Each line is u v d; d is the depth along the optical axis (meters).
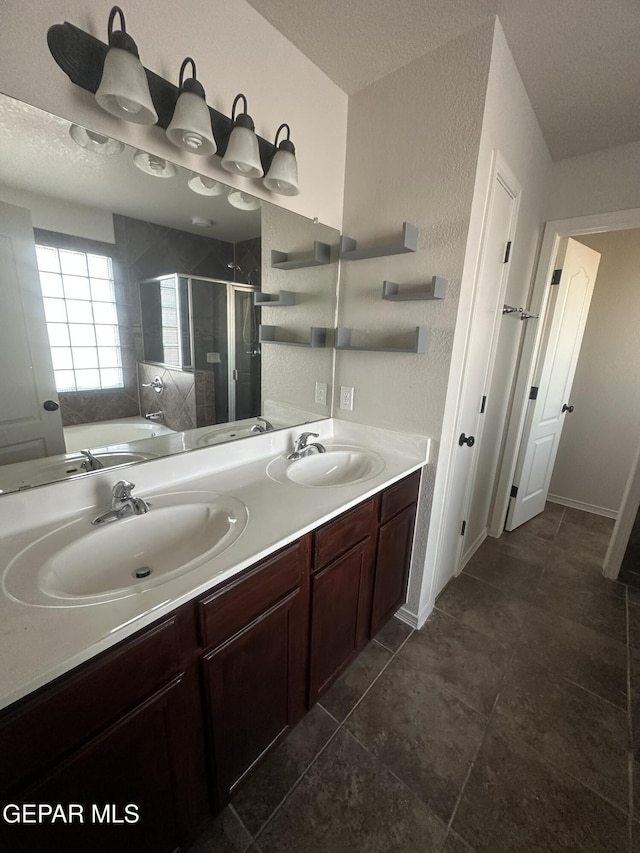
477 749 1.20
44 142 0.85
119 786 0.69
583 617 1.83
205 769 0.89
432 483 1.57
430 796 1.07
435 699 1.38
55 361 0.97
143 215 1.07
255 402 1.53
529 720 1.30
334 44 1.28
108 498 1.08
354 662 1.53
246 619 0.89
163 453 1.24
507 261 1.77
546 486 2.96
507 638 1.68
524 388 2.43
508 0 1.08
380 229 1.56
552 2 1.08
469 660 1.56
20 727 0.54
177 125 0.87
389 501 1.39
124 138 0.95
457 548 2.09
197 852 0.94
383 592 1.51
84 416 1.04
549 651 1.62
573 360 2.70
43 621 0.64
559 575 2.18
